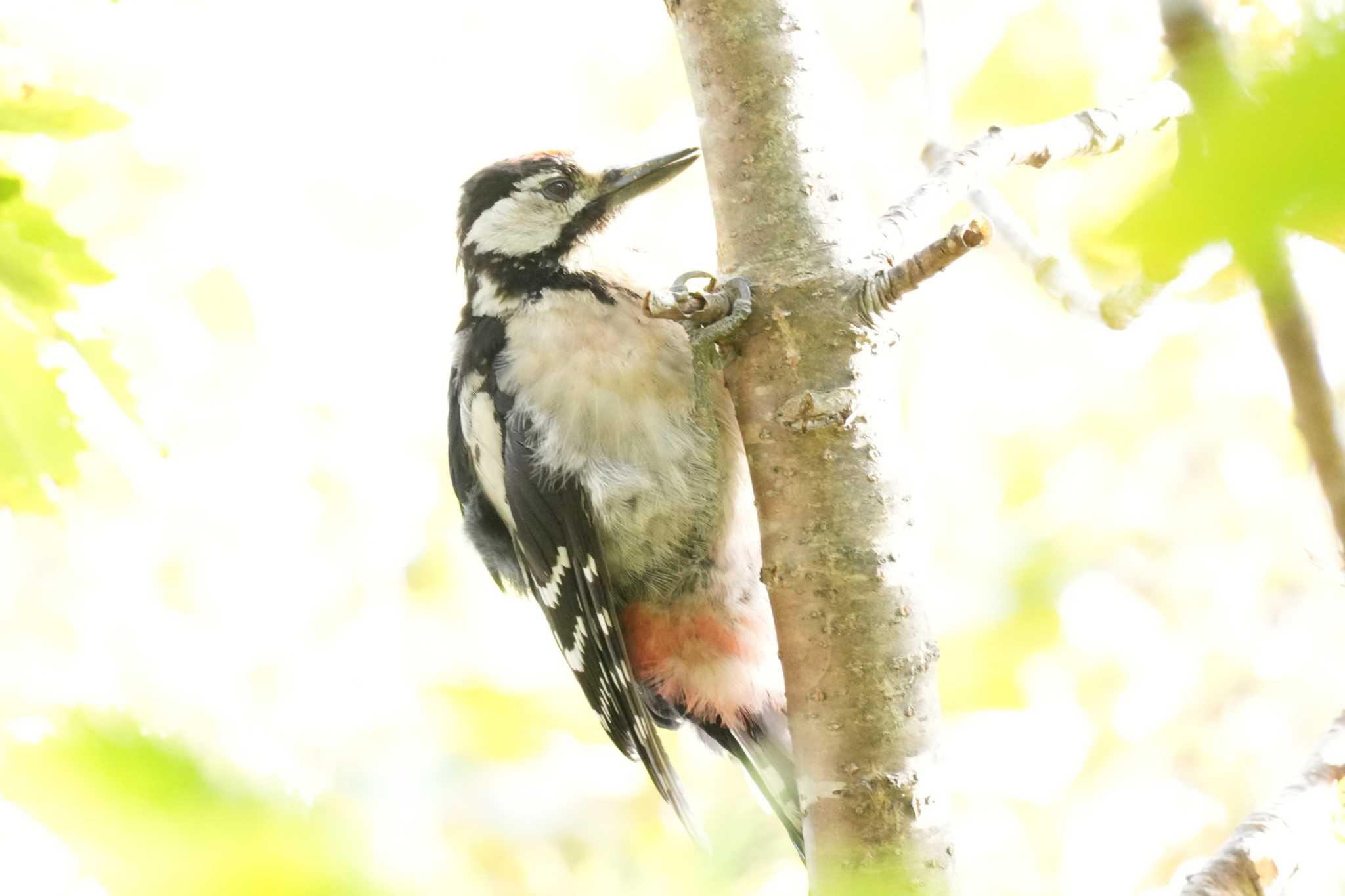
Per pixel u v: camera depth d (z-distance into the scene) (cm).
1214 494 1303
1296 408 428
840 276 536
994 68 1032
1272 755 1248
